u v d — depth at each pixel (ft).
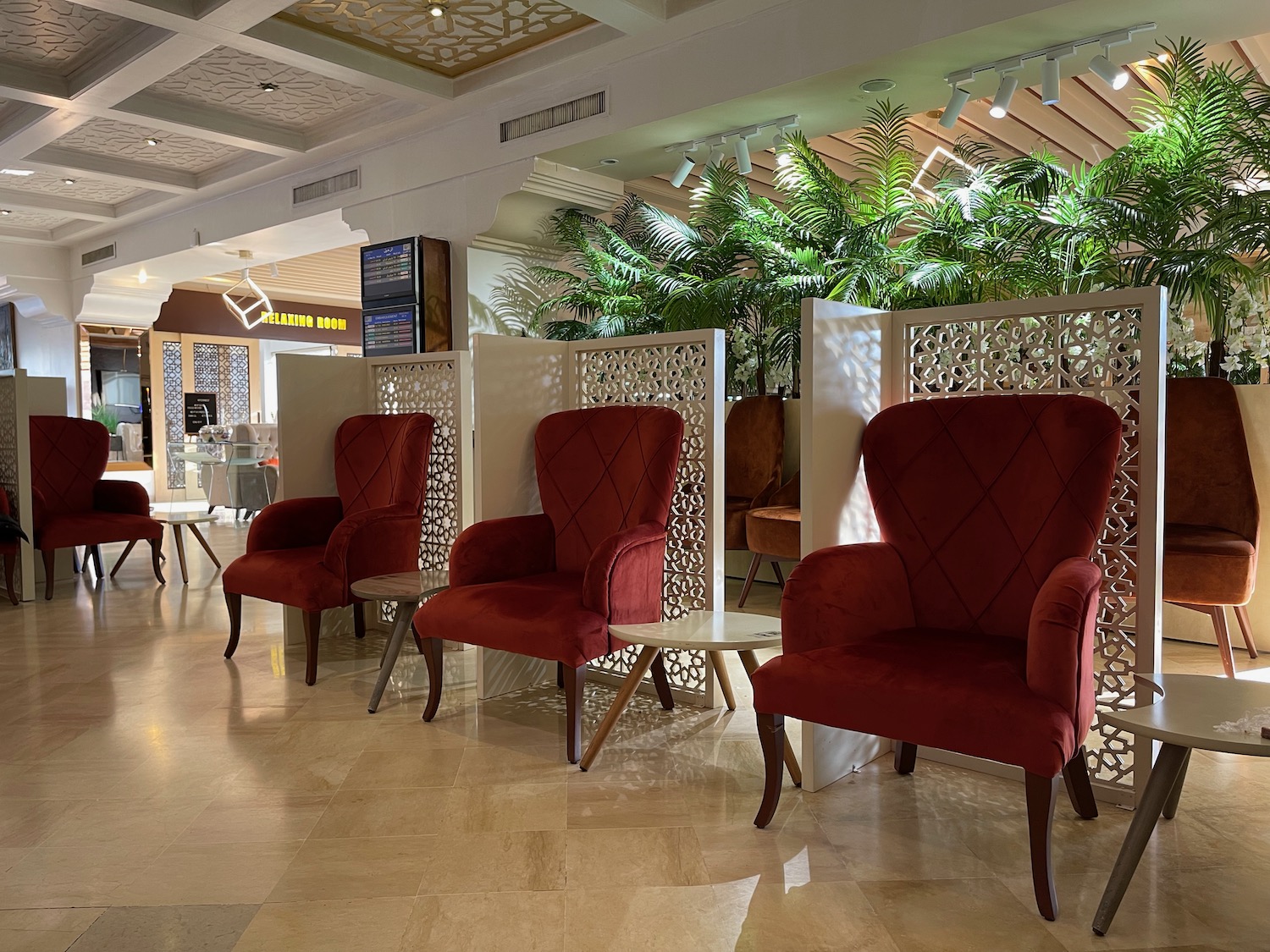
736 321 19.36
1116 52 13.83
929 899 6.54
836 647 7.55
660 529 10.11
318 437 14.34
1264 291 13.52
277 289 41.34
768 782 7.59
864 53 13.98
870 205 19.02
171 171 25.00
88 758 9.40
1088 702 6.66
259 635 14.98
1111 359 7.93
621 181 20.85
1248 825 7.67
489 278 20.85
